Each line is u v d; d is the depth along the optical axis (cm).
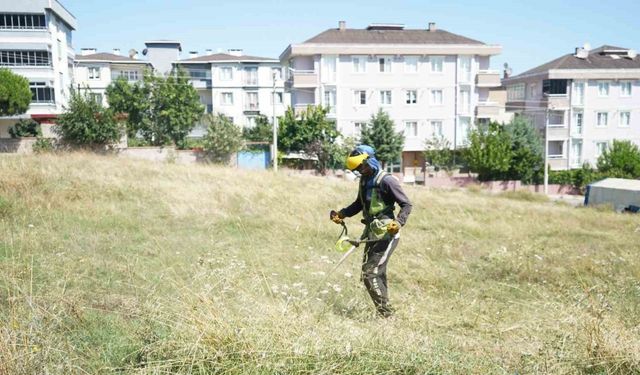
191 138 4384
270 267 636
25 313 375
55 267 536
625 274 724
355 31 4294
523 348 374
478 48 4084
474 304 518
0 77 3416
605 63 4381
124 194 1154
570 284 637
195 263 581
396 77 4069
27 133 3588
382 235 479
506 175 3847
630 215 1919
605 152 3978
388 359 326
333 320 398
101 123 2903
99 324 389
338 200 1343
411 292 561
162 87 4106
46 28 3809
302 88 4025
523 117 4116
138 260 601
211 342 324
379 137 3712
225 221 963
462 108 4169
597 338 360
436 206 1466
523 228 1199
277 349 318
